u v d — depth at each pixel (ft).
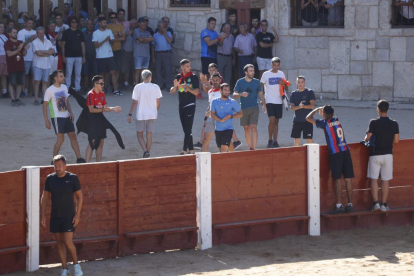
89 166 69.92
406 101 143.64
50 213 66.03
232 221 76.79
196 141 111.75
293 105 98.63
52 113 93.61
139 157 102.06
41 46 134.10
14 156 100.17
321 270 64.34
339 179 81.05
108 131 117.08
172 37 153.99
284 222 79.56
